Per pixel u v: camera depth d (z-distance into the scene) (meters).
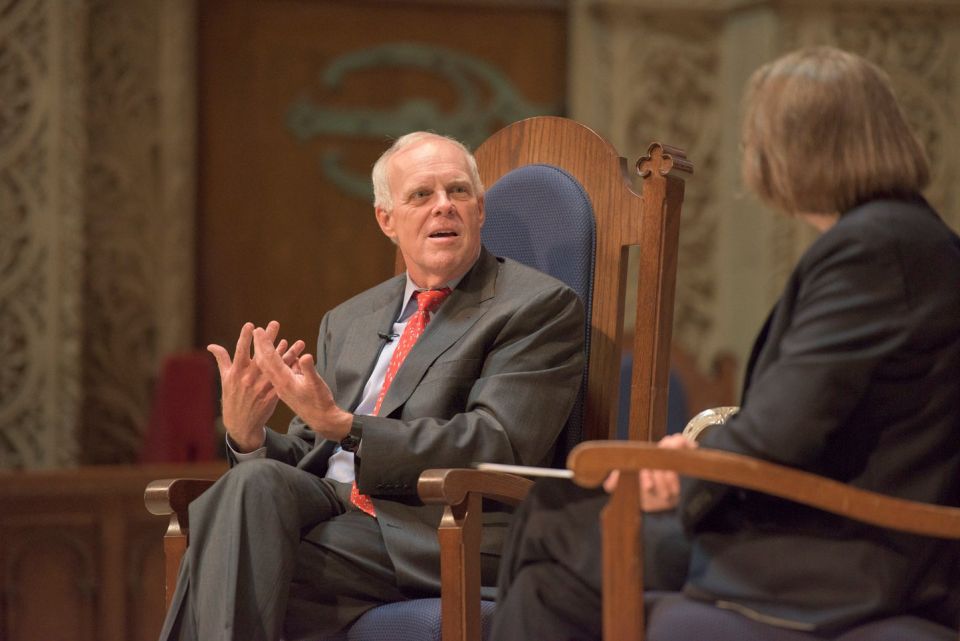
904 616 7.25
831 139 7.73
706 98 23.72
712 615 7.28
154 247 21.72
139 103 21.64
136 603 15.80
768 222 22.91
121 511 15.82
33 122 20.50
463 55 23.55
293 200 22.94
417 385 10.24
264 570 8.89
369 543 9.62
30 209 20.53
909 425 7.44
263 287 22.78
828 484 7.05
